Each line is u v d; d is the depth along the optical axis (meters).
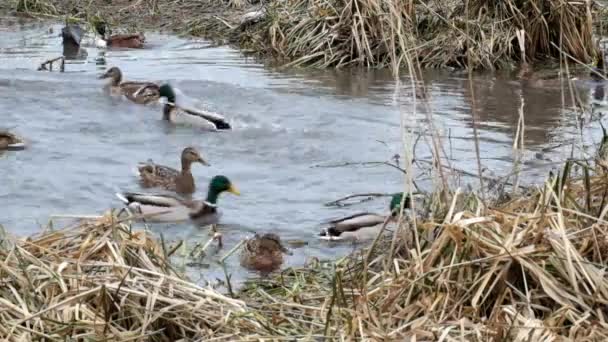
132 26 27.80
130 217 10.66
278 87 21.44
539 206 10.41
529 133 18.08
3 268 9.27
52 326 8.72
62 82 20.98
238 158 16.81
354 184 15.46
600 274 9.28
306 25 25.00
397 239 10.86
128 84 20.14
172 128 18.38
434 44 24.23
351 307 9.57
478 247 9.65
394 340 8.66
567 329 8.93
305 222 13.84
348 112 19.36
